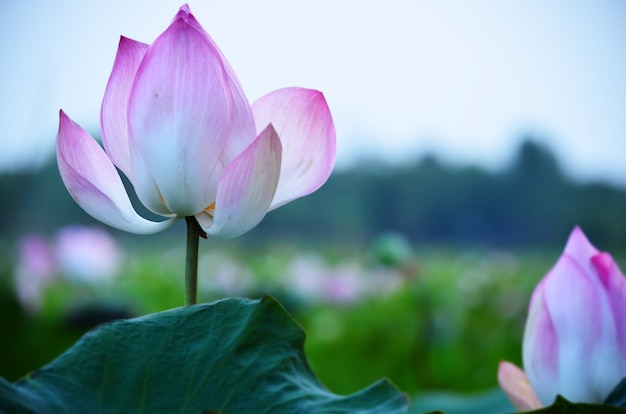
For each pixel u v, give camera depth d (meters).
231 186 1.06
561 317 1.15
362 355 3.18
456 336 3.43
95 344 1.06
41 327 3.48
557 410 1.03
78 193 1.08
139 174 1.08
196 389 1.05
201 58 1.07
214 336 1.07
